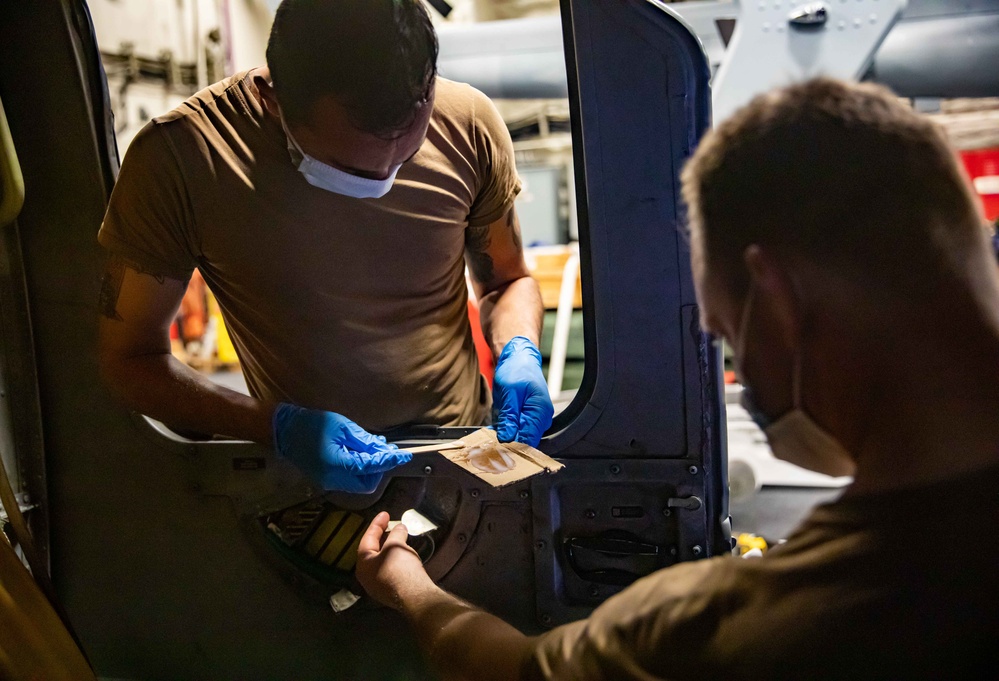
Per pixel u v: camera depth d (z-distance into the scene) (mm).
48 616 1262
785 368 683
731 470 2053
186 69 3068
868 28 2127
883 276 610
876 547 622
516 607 1414
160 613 1523
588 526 1369
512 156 1447
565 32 1222
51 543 1526
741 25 2182
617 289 1271
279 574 1453
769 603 646
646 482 1322
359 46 1020
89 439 1463
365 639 1461
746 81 2209
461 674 904
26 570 1260
